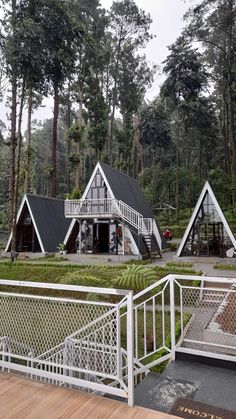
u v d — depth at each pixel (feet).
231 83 96.17
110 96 129.39
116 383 14.08
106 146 126.93
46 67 62.34
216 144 127.65
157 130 127.13
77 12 88.89
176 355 15.28
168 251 77.00
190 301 23.02
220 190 104.12
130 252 59.93
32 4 57.11
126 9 117.29
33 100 94.63
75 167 100.63
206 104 116.06
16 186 61.57
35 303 13.39
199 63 100.89
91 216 61.93
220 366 14.39
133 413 9.77
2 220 130.93
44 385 11.44
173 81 102.73
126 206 61.21
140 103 134.72
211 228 54.75
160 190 132.46
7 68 56.90
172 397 11.84
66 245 66.13
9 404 10.16
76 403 10.26
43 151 178.60
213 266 45.34
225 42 97.96
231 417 10.49
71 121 139.74
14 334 13.53
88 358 12.34
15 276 43.14
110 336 11.78
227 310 18.25
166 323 25.27
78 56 95.45
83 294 29.63
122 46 125.59
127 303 10.57
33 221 67.26
